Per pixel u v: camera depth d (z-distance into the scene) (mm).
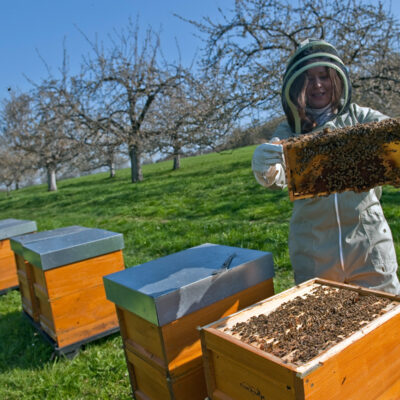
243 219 7820
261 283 2328
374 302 1703
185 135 14938
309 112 2188
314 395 1261
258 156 1923
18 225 5875
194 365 2066
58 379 3199
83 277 3584
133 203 12938
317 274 2225
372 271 2098
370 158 1699
